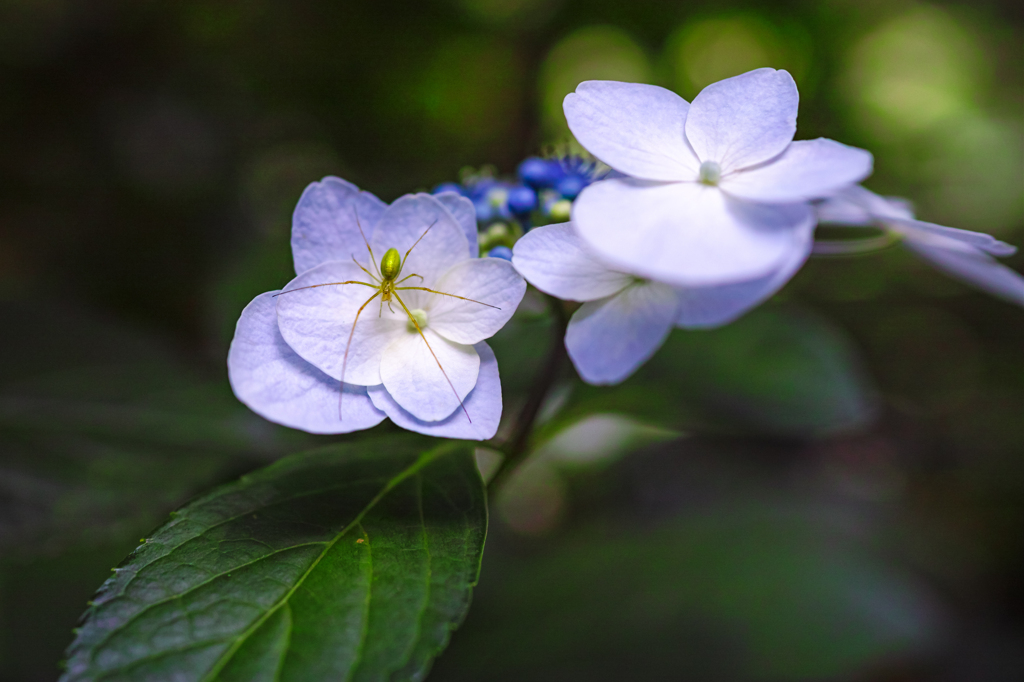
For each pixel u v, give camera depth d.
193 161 0.50
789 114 0.19
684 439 0.57
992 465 0.56
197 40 0.54
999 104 0.72
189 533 0.19
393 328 0.19
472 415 0.19
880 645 0.29
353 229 0.20
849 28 0.69
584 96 0.19
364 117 0.61
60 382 0.27
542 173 0.23
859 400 0.28
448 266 0.19
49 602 0.27
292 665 0.18
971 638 0.45
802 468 0.56
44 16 0.47
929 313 0.62
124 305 0.46
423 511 0.20
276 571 0.19
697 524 0.33
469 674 0.26
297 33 0.57
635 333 0.19
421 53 0.63
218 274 0.43
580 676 0.26
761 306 0.31
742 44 0.71
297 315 0.19
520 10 0.68
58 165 0.47
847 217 0.21
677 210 0.18
